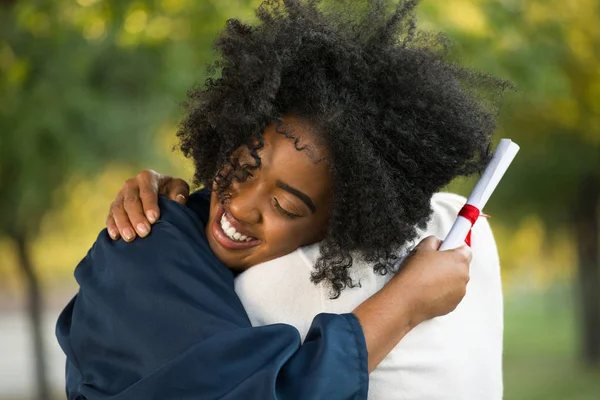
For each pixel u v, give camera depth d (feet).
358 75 6.13
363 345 5.71
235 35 6.38
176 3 18.95
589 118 30.78
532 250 50.39
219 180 6.21
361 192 6.02
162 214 6.61
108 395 6.25
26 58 20.08
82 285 6.58
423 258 6.17
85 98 20.44
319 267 6.17
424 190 6.37
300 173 6.03
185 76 19.11
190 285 6.17
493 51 19.79
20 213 25.72
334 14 6.50
